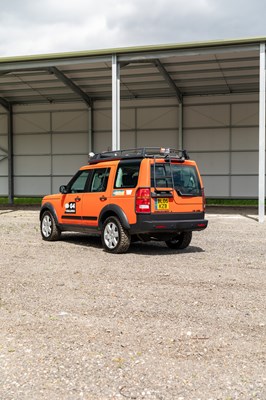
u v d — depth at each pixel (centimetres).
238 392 328
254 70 2059
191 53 1638
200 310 520
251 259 849
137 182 859
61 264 795
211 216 1847
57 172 2670
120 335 443
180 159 891
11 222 1595
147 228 841
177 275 701
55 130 2666
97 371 363
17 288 625
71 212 1027
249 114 2389
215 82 2247
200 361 382
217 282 655
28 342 425
